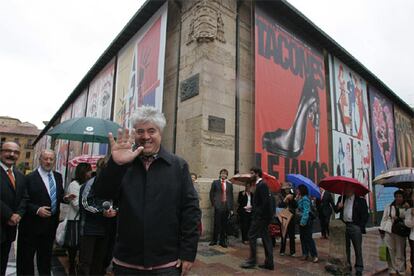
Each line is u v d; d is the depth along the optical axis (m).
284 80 10.95
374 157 16.78
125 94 13.10
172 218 2.08
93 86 18.70
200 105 8.60
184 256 2.04
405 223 5.70
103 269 3.95
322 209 9.64
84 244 3.79
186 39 9.76
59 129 5.35
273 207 5.68
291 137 10.76
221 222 7.25
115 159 1.95
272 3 10.79
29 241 3.82
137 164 2.13
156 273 1.96
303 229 6.46
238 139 9.33
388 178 7.38
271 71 10.41
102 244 3.90
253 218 5.64
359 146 15.35
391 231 5.88
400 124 22.02
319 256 6.80
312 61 12.77
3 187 3.46
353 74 16.23
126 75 13.34
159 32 10.61
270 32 10.71
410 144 23.48
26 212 3.84
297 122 11.19
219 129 8.83
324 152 12.35
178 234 2.13
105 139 6.12
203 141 8.35
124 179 2.08
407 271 6.38
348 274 5.37
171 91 10.27
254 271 5.30
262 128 9.62
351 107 15.32
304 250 6.50
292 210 7.01
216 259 6.00
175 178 2.16
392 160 19.19
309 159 11.45
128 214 2.01
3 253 3.42
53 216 4.08
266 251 5.51
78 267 3.92
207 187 7.96
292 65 11.52
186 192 2.19
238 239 8.02
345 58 15.04
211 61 8.99
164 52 10.09
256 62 9.86
